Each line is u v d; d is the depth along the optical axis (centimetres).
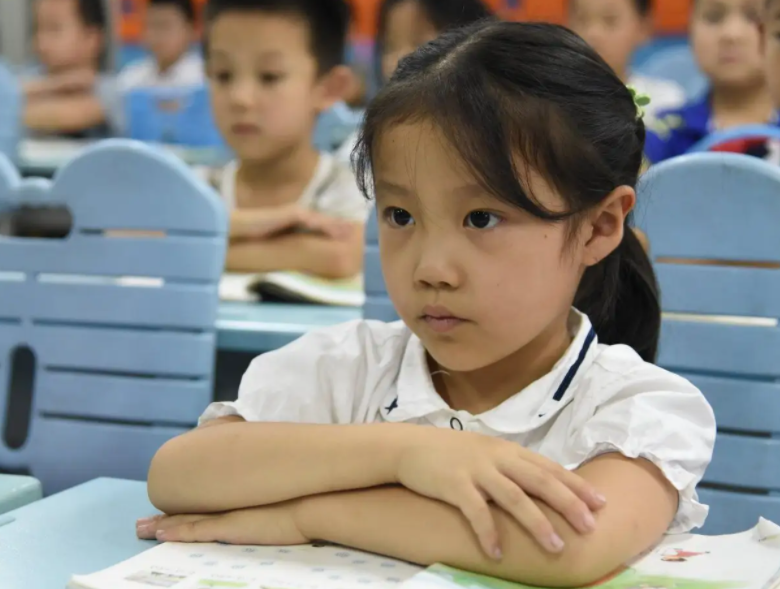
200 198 131
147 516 82
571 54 78
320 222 189
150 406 133
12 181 136
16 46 387
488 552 66
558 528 66
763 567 67
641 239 107
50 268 136
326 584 64
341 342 92
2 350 138
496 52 75
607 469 73
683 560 69
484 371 86
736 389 112
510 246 72
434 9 218
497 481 68
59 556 73
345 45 213
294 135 200
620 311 97
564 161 73
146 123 310
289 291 166
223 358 150
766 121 246
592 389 81
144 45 412
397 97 76
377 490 73
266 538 74
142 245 132
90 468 135
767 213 108
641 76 304
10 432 148
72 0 349
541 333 84
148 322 133
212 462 78
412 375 87
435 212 73
